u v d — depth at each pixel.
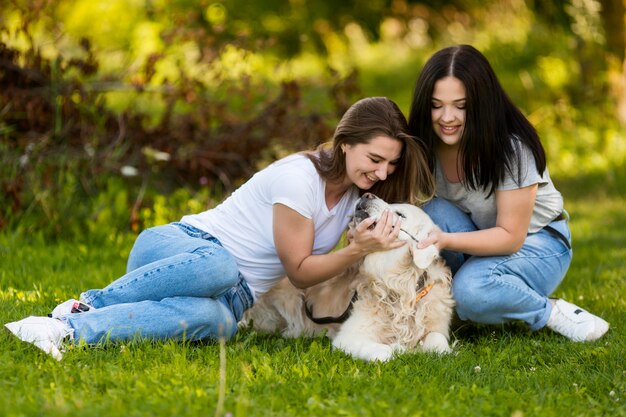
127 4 13.69
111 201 7.68
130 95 9.57
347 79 8.59
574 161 11.98
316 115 8.41
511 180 4.59
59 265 6.32
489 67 4.52
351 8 18.14
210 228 4.73
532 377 4.02
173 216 7.61
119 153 7.60
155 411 3.28
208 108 8.14
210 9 15.46
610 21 12.88
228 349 4.32
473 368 4.18
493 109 4.48
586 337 4.76
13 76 7.58
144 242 4.66
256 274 4.69
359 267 4.78
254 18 16.53
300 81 8.97
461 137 4.58
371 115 4.32
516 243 4.69
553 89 13.53
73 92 7.65
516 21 16.47
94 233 7.23
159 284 4.30
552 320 4.86
